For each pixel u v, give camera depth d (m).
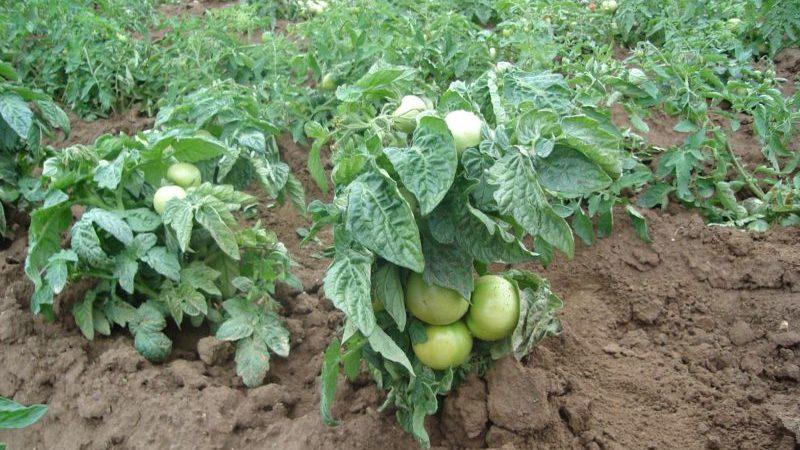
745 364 1.13
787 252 1.29
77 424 1.07
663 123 1.70
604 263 1.33
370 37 1.85
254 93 1.71
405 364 0.87
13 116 1.26
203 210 1.10
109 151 1.21
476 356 1.03
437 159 0.82
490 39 1.86
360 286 0.86
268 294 1.24
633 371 1.12
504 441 1.01
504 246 0.87
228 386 1.13
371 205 0.83
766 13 2.08
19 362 1.13
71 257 1.08
